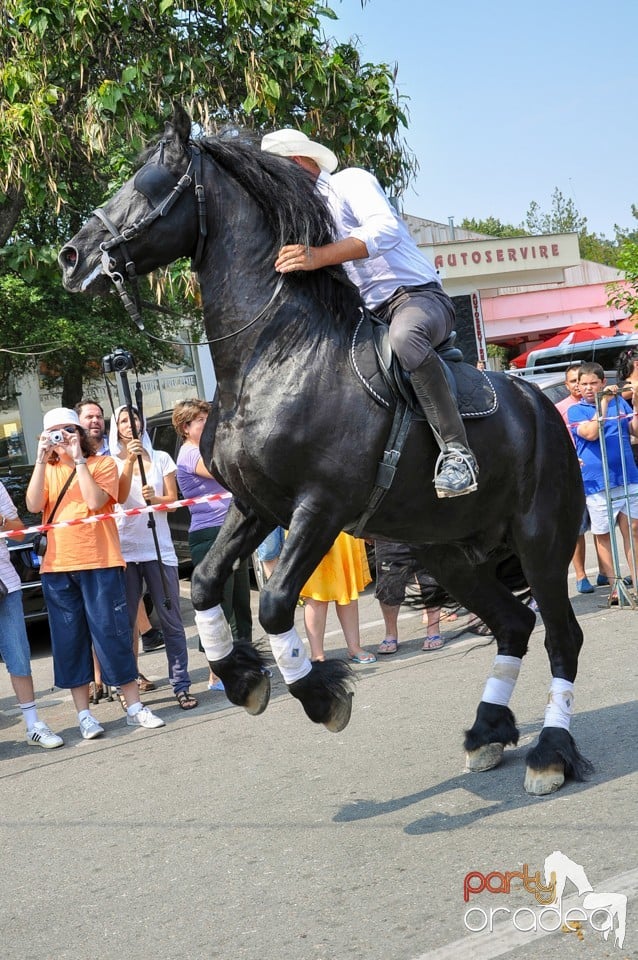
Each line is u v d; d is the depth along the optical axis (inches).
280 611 152.2
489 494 171.3
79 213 514.9
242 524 164.6
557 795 168.2
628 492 315.6
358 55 427.5
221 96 406.0
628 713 207.5
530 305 1311.5
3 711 295.4
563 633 181.6
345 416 153.2
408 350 153.2
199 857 163.8
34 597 354.6
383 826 165.2
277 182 156.4
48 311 575.8
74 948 138.4
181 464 293.7
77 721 271.9
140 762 223.9
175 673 268.4
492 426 169.6
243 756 215.9
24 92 397.4
